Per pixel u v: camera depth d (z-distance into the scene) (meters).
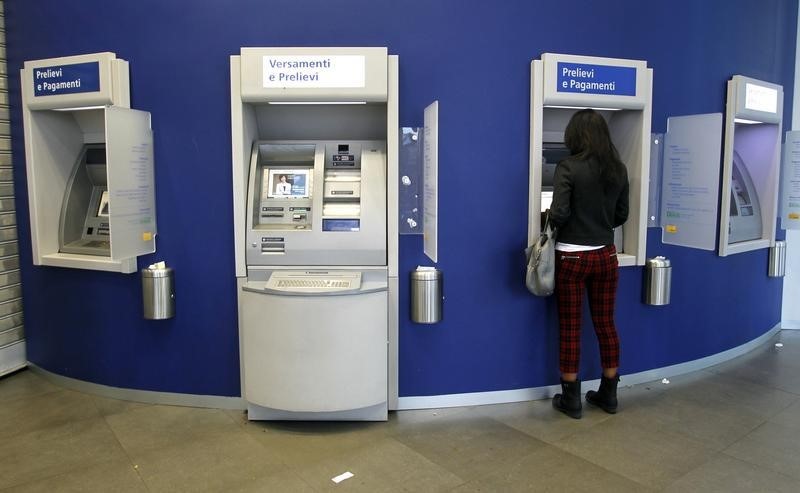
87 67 3.14
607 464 2.64
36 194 3.46
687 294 3.85
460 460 2.68
